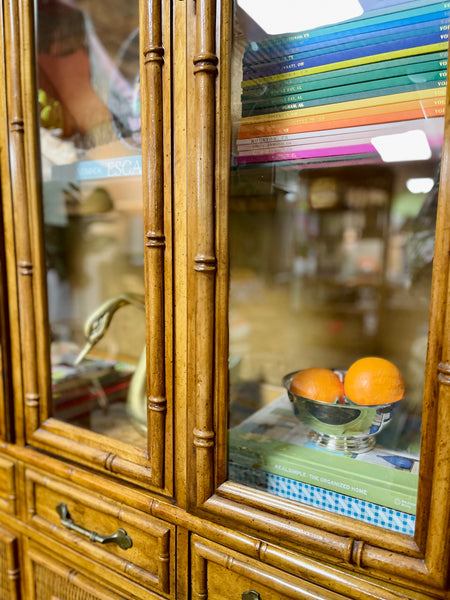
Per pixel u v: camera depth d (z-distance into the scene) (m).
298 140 0.48
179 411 0.52
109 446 0.60
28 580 0.74
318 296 0.78
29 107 0.65
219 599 0.51
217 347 0.49
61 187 0.70
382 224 0.70
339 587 0.42
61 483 0.66
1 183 0.69
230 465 0.51
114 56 0.65
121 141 0.63
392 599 0.40
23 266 0.67
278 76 0.48
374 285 0.72
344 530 0.42
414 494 0.40
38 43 0.65
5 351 0.72
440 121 0.40
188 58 0.46
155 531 0.55
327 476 0.45
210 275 0.47
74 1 0.69
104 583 0.62
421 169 0.56
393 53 0.42
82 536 0.65
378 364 0.49
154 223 0.50
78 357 0.76
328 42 0.45
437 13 0.39
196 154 0.47
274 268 0.82
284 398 0.67
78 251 0.90
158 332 0.52
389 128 0.43
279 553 0.46
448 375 0.35
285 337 0.82
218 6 0.44
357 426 0.49
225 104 0.46
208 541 0.51
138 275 0.93
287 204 0.79
